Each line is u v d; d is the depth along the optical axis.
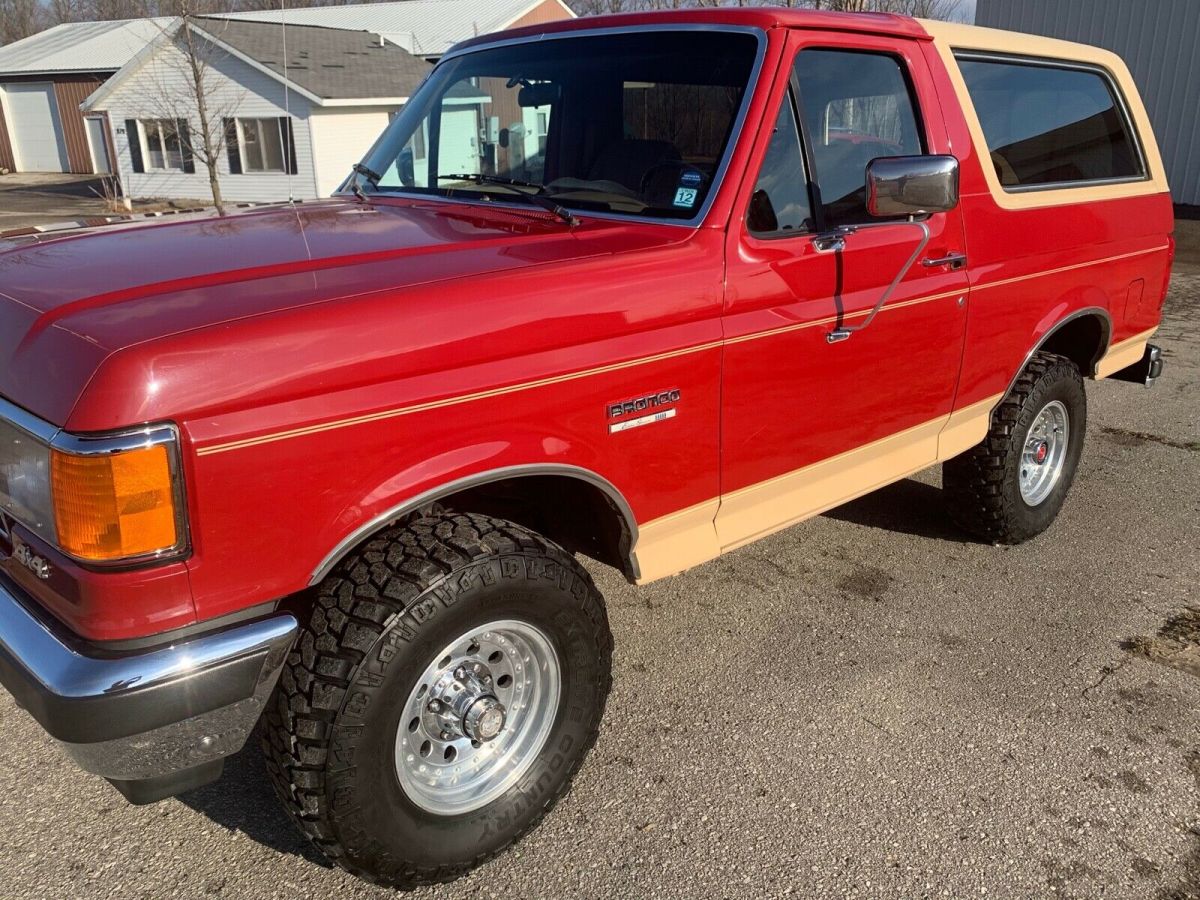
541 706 2.66
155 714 2.00
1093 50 4.53
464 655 2.46
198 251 2.63
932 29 3.61
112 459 1.88
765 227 2.98
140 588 1.96
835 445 3.38
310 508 2.12
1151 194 4.80
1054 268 4.14
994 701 3.39
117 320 2.04
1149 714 3.33
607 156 3.24
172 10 25.97
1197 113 16.86
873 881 2.59
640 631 3.86
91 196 28.64
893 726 3.25
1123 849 2.71
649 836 2.74
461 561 2.31
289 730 2.21
